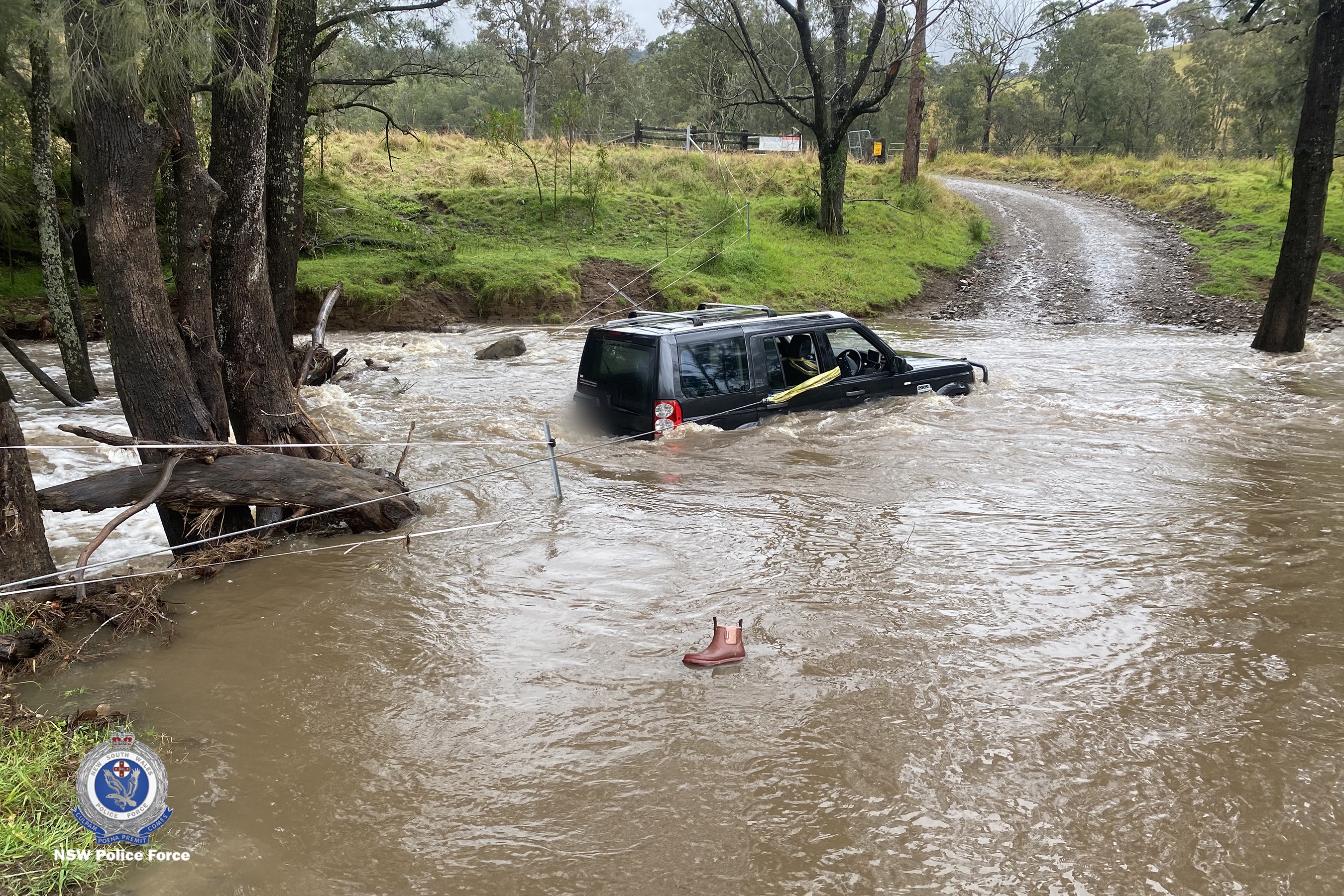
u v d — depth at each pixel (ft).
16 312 56.80
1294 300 49.73
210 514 19.67
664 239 83.66
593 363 28.76
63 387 40.86
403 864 9.91
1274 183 107.86
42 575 16.57
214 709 13.21
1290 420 31.32
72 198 59.98
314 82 41.14
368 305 62.18
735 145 134.92
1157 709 12.92
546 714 12.98
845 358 30.68
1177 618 15.83
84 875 9.52
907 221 96.32
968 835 10.29
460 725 12.74
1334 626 15.44
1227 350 51.06
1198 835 10.26
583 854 10.05
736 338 27.86
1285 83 79.77
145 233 18.65
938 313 73.36
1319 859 9.86
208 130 53.72
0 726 12.21
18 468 16.56
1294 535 19.89
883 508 21.84
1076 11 34.71
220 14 20.15
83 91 17.57
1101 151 198.18
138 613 16.07
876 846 10.12
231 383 22.02
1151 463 25.68
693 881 9.61
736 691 13.51
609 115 235.20
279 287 38.29
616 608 16.51
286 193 37.83
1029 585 17.25
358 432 30.25
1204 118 214.28
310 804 10.95
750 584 17.40
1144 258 87.45
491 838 10.34
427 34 50.08
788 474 24.45
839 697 13.28
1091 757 11.76
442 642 15.31
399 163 96.78
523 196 88.17
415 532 20.85
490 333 60.64
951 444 27.32
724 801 10.93
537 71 216.95
